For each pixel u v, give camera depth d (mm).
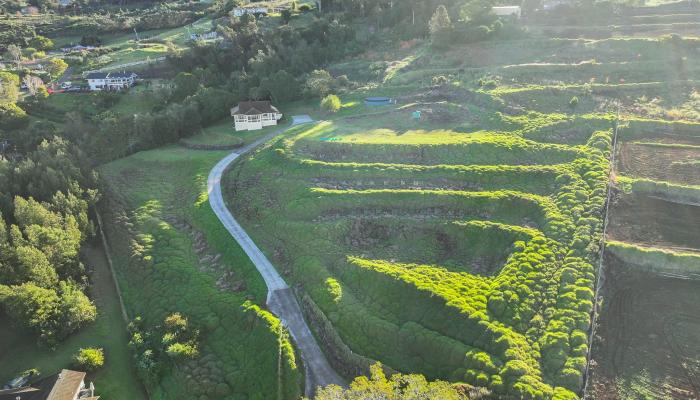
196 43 153750
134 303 66188
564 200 65312
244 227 74625
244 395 50500
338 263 63500
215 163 93250
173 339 56688
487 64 110375
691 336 47375
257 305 59375
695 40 98062
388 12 152375
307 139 89875
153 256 72062
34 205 73500
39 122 121500
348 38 145750
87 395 53250
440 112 95938
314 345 54156
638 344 47344
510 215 66062
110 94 133250
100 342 61312
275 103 116312
